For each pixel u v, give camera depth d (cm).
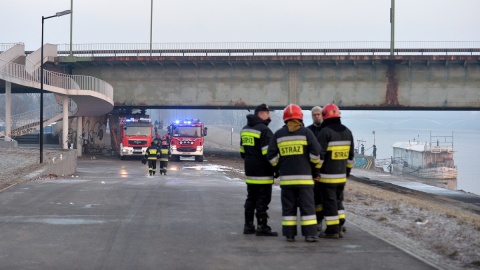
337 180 957
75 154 3594
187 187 1856
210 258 829
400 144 9694
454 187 7788
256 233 995
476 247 889
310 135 927
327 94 5175
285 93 5250
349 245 919
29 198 1479
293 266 784
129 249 884
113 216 1197
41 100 3278
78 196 1530
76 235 990
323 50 5106
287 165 935
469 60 4828
